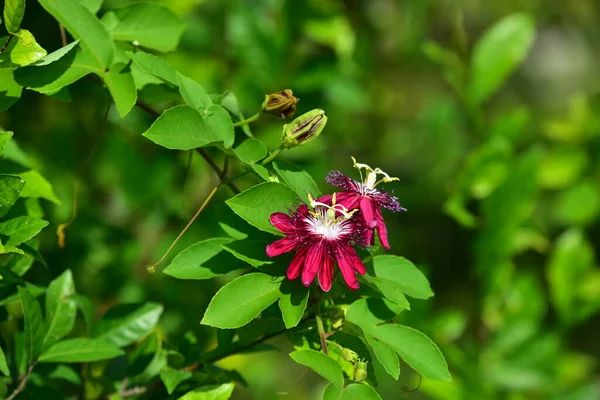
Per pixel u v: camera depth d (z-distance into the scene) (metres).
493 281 1.56
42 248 1.45
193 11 1.60
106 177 1.55
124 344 1.20
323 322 1.12
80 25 1.12
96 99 1.52
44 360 1.14
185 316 1.53
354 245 1.08
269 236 1.12
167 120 1.08
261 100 1.57
